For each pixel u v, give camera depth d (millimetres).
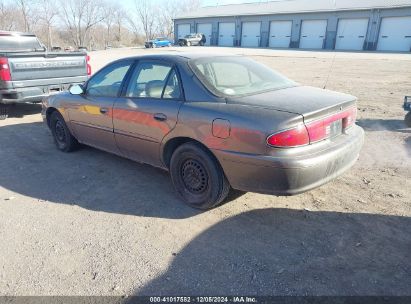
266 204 3887
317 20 40125
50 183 4562
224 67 4020
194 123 3512
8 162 5340
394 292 2590
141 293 2629
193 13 54688
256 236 3307
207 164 3531
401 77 14922
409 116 6586
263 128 3055
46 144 6227
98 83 4832
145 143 4145
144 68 4238
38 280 2781
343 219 3559
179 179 3908
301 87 4074
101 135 4812
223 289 2652
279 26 43500
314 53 31469
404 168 4812
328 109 3281
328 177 3326
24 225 3570
